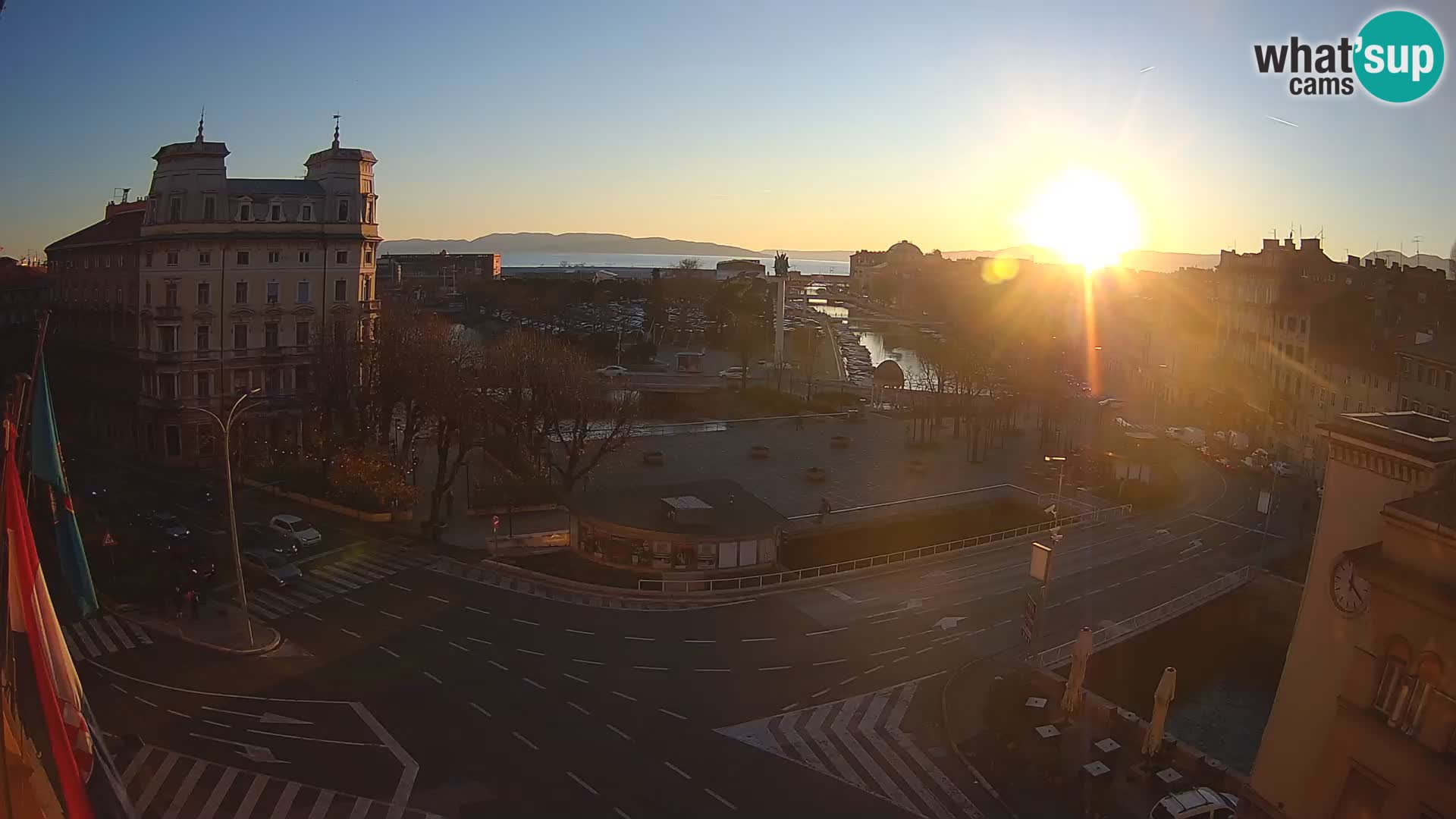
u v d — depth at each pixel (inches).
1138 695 2405.3
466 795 1599.4
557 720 1887.3
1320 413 4446.4
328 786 1608.0
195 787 1579.7
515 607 2490.2
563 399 3587.6
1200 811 1565.0
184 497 3447.3
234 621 2331.4
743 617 2490.2
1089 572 2935.5
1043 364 5949.8
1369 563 1033.5
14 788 772.6
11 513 824.3
